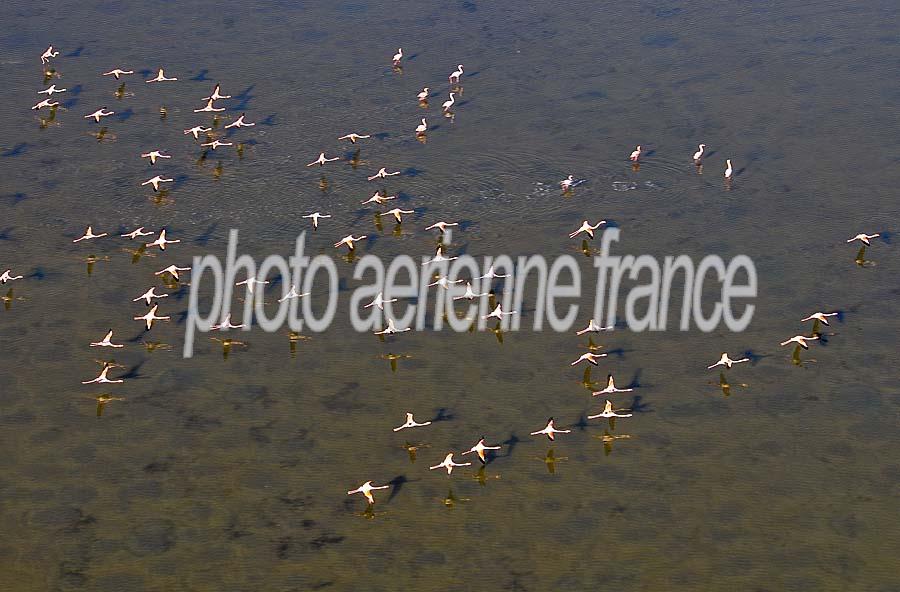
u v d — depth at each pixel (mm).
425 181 127562
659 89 141875
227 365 102375
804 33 152000
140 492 90125
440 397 98625
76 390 99875
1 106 141250
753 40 151000
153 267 114625
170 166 130625
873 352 102250
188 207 124062
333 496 89438
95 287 111875
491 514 87688
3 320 107562
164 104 141375
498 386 99625
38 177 128750
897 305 107375
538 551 84688
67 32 156375
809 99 138625
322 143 134375
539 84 143750
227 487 90375
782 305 107938
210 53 151250
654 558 84062
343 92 143250
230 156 132250
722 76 143750
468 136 134750
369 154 132250
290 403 98188
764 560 83812
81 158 132000
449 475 91000
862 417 95750
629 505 88250
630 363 101750
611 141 133000
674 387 99125
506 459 92312
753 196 122875
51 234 119625
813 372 100312
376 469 91688
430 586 82188
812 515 87188
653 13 158375
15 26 157625
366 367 101938
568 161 130000
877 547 84562
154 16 160250
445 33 155000
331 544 85562
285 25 157625
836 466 91250
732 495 88938
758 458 92125
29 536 86562
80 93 143625
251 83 145000
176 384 100312
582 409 97062
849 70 143750
